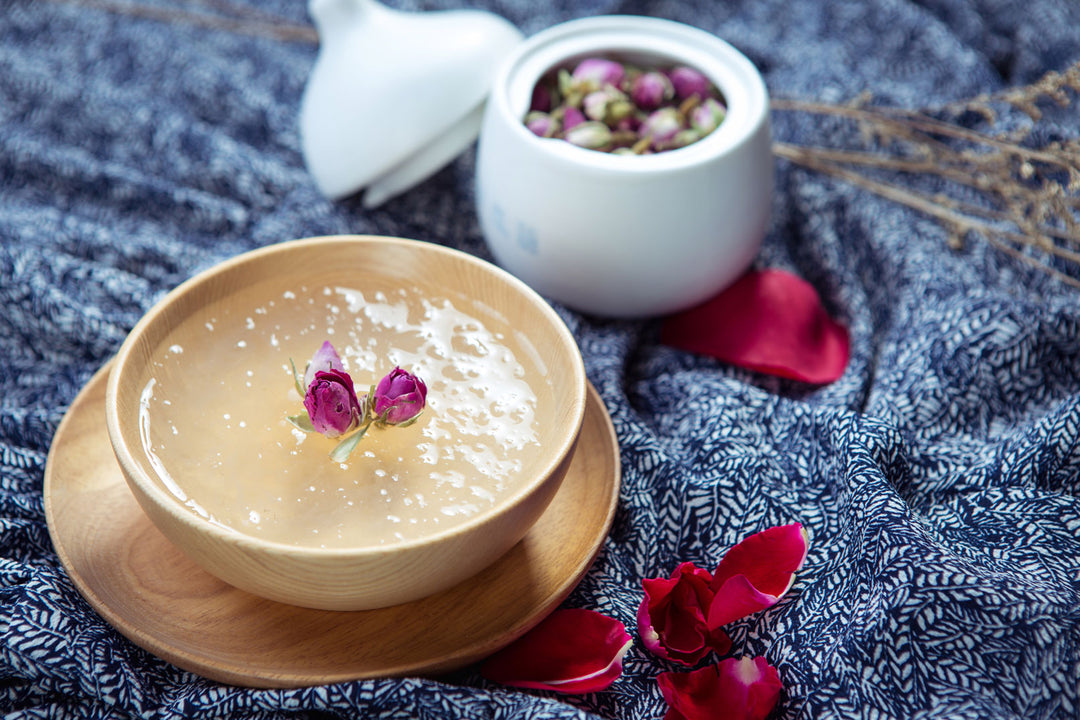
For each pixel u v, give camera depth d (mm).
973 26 583
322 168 501
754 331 487
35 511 427
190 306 416
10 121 555
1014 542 417
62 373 477
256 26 590
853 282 508
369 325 427
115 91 560
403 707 382
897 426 443
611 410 458
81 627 396
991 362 459
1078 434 426
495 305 427
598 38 494
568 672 401
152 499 365
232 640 392
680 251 466
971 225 501
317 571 362
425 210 533
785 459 450
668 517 437
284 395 409
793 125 553
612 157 451
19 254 482
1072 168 470
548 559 409
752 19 595
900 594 393
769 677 394
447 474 393
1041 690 385
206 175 538
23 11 589
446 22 497
